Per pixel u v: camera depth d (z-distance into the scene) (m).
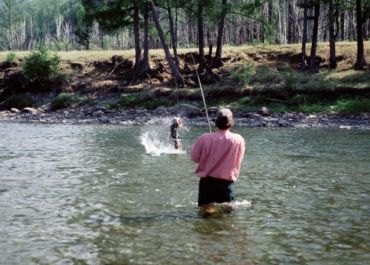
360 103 29.27
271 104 31.67
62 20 142.88
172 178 10.51
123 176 10.76
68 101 36.44
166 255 5.65
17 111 36.09
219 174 7.59
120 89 38.16
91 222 7.03
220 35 39.69
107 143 17.89
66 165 12.39
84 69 42.69
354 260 5.52
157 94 35.06
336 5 38.53
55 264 5.40
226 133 7.64
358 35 36.19
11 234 6.47
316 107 29.98
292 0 64.62
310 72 36.16
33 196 8.73
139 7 38.25
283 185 9.73
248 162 12.84
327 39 68.62
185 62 41.62
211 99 33.62
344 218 7.26
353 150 15.43
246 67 34.97
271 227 6.77
